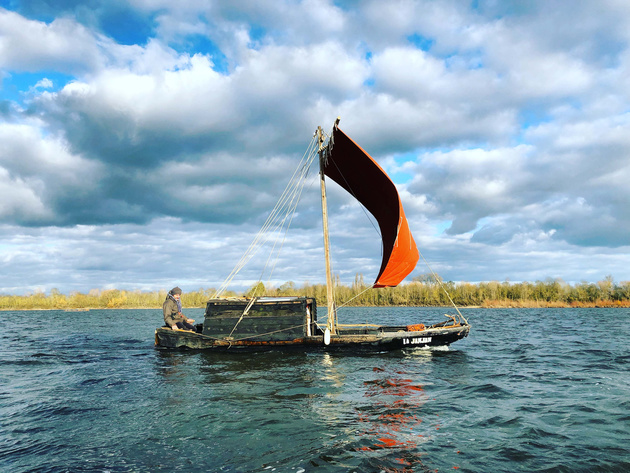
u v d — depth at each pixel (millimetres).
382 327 18750
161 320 48594
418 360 14891
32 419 7898
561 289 103688
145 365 14016
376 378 11562
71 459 5902
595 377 11969
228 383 10945
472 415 8062
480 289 107500
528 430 7133
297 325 16438
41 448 6352
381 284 19156
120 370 13094
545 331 28703
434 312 61562
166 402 9070
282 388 10320
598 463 5688
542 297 103438
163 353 16875
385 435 6863
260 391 10016
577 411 8359
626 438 6727
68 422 7684
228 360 14805
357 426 7332
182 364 14094
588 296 99125
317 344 16250
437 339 16984
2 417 8047
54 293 121375
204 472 5438
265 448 6277
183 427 7312
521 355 16484
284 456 5961
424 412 8250
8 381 11531
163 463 5746
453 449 6227
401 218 18031
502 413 8211
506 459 5844
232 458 5902
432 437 6770
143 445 6445
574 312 65812
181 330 17250
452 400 9219
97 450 6254
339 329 19125
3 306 110250
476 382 11156
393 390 10125
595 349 18359
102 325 38406
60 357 16188
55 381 11477
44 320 49781
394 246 18500
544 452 6113
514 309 81438
